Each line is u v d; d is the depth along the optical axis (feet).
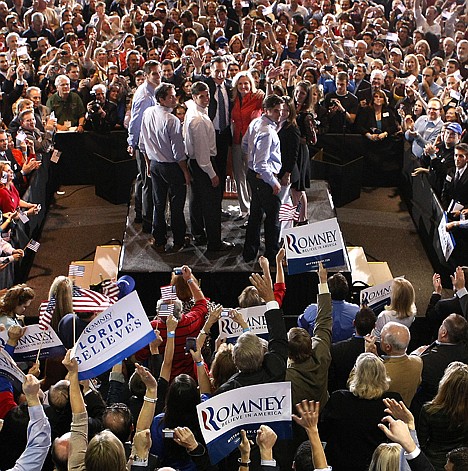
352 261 40.29
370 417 19.81
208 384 21.91
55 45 59.98
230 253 35.91
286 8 65.82
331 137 47.29
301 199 37.60
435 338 29.91
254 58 50.85
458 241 38.04
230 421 17.70
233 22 64.23
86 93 50.01
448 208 39.09
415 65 53.21
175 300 25.66
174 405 19.03
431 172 41.78
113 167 45.91
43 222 44.75
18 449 20.61
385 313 27.55
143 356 25.35
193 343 23.73
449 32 66.33
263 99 35.12
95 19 62.49
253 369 19.92
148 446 16.34
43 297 38.40
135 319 19.95
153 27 58.75
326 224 25.31
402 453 16.33
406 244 43.27
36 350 24.82
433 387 24.08
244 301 26.71
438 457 20.51
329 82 50.49
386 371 21.01
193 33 57.21
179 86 44.96
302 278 34.73
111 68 49.01
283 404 17.78
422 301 38.65
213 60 34.78
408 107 48.39
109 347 19.86
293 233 25.44
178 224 35.68
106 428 18.45
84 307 25.98
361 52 56.29
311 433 16.53
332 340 27.09
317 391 21.61
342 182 46.26
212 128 33.01
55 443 17.24
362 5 66.59
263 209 34.19
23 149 41.50
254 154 32.35
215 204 35.01
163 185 34.73
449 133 40.42
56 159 43.45
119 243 42.65
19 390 23.20
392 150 47.85
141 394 21.91
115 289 29.01
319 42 55.62
